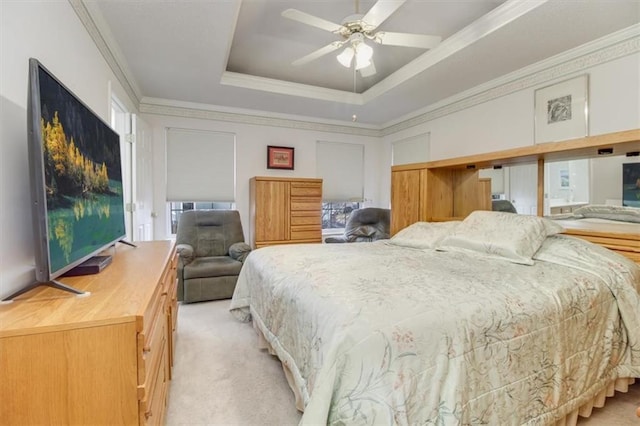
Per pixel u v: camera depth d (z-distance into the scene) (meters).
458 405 1.00
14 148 1.14
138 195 3.19
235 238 4.06
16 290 1.10
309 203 4.61
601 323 1.49
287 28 2.86
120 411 0.87
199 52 2.84
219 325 2.76
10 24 1.15
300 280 1.60
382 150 5.66
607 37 2.47
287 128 5.02
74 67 1.84
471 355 1.08
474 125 3.71
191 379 1.94
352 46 2.36
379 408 0.93
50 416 0.81
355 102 4.35
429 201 3.05
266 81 3.86
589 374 1.43
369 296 1.25
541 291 1.36
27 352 0.79
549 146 2.18
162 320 1.39
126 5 2.14
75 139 1.26
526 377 1.20
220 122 4.59
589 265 1.66
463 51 2.77
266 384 1.89
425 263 1.84
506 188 2.73
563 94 2.80
